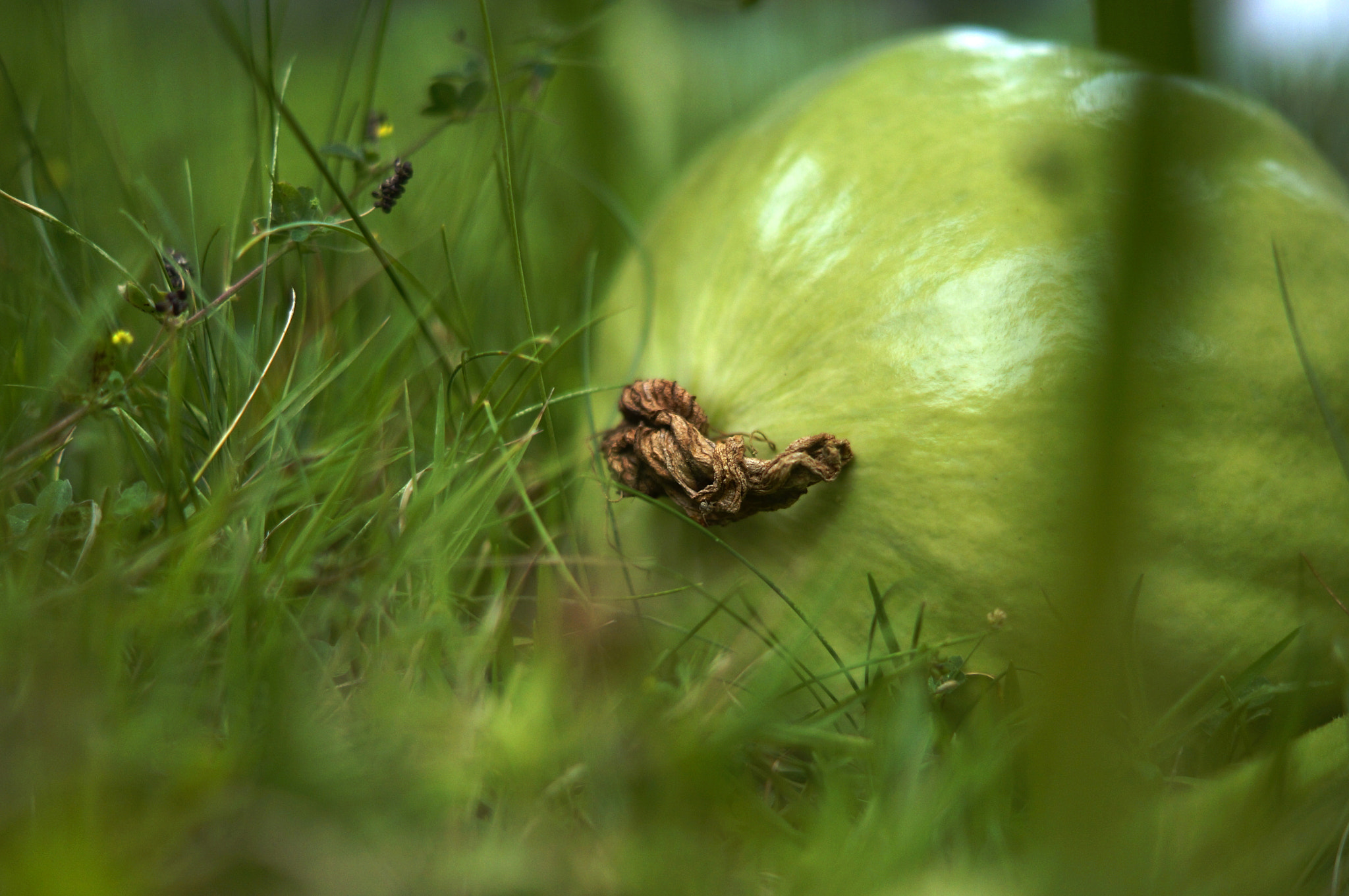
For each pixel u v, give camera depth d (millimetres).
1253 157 542
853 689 514
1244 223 530
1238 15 673
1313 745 498
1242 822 476
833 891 461
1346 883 479
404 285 591
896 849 464
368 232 528
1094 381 431
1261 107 559
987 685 505
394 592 509
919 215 537
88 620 471
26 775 453
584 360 549
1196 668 516
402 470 544
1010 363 518
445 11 921
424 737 474
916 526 519
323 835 456
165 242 582
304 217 535
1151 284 417
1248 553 516
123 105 738
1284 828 476
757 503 525
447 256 555
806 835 477
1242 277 525
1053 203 530
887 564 521
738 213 561
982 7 924
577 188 667
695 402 538
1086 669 436
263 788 459
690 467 526
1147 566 513
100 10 780
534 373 531
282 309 562
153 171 655
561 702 488
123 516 504
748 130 587
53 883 440
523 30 662
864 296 534
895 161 547
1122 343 422
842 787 481
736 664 521
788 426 534
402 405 561
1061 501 511
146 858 450
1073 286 520
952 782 476
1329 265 533
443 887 455
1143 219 408
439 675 490
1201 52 432
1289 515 518
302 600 501
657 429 534
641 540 542
